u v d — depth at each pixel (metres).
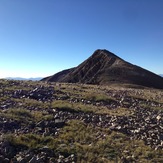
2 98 23.41
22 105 22.05
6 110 19.73
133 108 26.61
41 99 25.36
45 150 15.03
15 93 26.08
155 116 23.86
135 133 18.84
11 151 14.41
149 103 30.98
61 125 18.59
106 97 28.91
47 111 21.33
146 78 131.25
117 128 19.12
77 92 30.72
